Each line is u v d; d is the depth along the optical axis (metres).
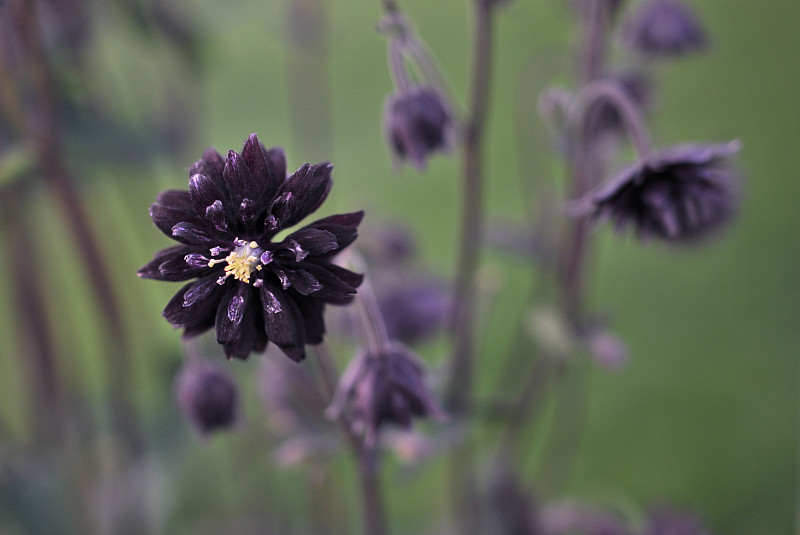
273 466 0.49
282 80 0.78
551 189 0.47
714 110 0.87
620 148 0.43
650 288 0.73
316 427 0.40
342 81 0.89
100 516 0.46
